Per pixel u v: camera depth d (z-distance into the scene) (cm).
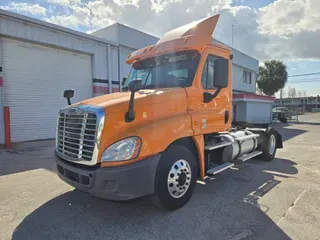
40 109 1051
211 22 457
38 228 308
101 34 1424
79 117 321
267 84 4162
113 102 321
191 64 408
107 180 290
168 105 353
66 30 1088
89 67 1241
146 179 304
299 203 381
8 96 946
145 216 338
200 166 396
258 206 371
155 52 448
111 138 302
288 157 747
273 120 2817
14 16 915
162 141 324
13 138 971
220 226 311
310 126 2091
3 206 373
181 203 358
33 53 1015
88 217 337
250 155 598
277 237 285
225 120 468
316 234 290
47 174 543
